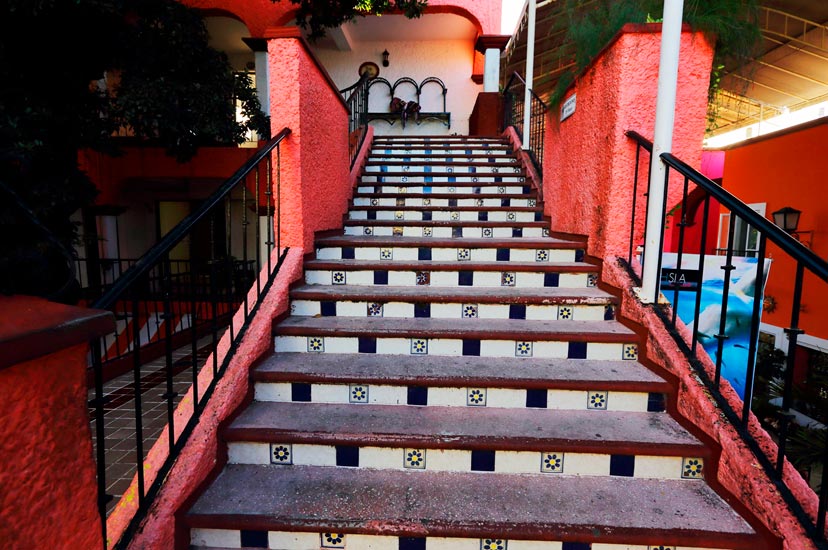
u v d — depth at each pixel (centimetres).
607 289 291
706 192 197
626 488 182
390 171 581
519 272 315
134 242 898
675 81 231
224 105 550
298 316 290
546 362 246
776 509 149
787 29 732
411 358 252
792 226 565
